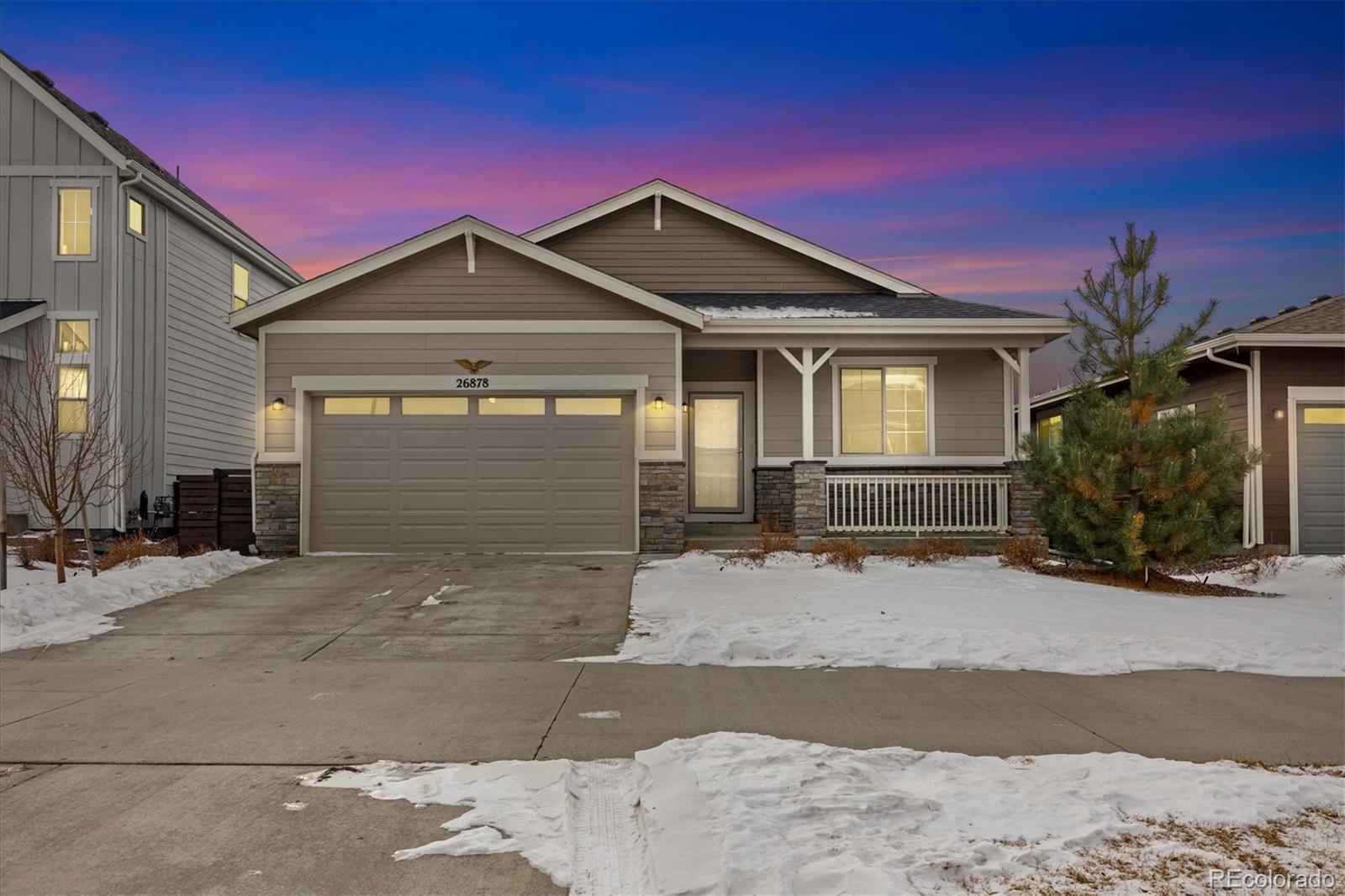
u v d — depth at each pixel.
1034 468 13.46
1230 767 5.16
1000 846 4.04
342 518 14.73
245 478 15.01
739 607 10.36
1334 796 4.67
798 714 6.47
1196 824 4.31
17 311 17.38
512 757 5.47
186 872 3.90
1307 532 16.73
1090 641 8.65
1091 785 4.83
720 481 17.02
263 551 14.47
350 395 14.84
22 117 18.16
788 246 18.28
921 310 16.28
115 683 7.52
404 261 14.68
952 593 11.22
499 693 7.16
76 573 13.22
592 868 3.96
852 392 16.95
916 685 7.40
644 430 14.79
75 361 17.70
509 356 14.77
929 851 3.94
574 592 11.43
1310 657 8.20
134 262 18.53
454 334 14.75
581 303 14.84
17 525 16.67
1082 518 12.76
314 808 4.62
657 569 13.02
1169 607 10.74
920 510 16.69
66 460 17.11
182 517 14.89
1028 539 14.39
